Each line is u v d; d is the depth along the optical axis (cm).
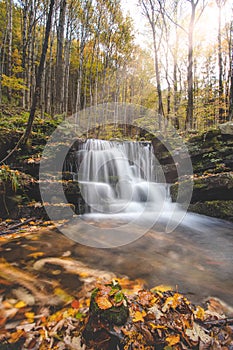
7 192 370
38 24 1251
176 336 128
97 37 1405
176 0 1109
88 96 1794
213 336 132
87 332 126
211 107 1183
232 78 1066
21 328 135
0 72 1140
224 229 400
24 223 357
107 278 202
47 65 1370
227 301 174
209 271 229
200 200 505
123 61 1650
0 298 166
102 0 1288
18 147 464
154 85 1898
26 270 213
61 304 160
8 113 808
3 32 1309
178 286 195
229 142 548
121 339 121
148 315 140
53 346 121
